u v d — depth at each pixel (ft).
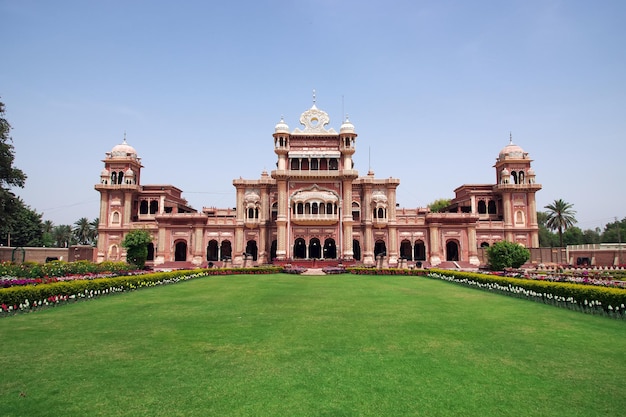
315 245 177.37
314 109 174.50
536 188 180.55
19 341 36.19
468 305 57.67
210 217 175.32
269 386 25.89
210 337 37.93
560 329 41.98
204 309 53.47
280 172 163.84
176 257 184.03
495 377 27.81
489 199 189.16
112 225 181.88
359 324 44.04
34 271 82.99
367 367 29.60
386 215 172.86
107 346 34.73
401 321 45.83
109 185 181.98
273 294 69.82
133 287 75.10
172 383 26.30
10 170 121.19
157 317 47.65
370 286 84.48
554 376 28.09
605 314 49.24
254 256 176.65
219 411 22.38
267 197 175.22
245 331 40.37
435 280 99.55
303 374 28.07
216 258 182.50
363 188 175.83
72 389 25.23
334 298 64.90
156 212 197.16
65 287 57.57
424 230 174.81
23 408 22.57
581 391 25.53
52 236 333.83
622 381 27.22
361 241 173.47
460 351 33.81
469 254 171.32
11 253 173.47
